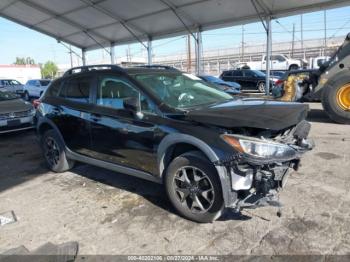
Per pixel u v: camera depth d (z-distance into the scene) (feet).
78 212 13.02
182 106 12.91
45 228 11.90
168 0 50.88
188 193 11.65
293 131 11.60
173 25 62.80
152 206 13.20
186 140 11.21
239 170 10.32
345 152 19.34
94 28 70.13
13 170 19.12
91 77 15.62
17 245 10.84
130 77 13.62
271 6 48.96
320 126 28.35
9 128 28.07
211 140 10.66
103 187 15.53
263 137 10.48
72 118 16.14
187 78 15.62
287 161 10.97
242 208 11.22
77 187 15.71
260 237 10.54
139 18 60.34
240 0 47.98
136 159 13.35
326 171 16.10
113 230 11.53
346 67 28.81
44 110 18.08
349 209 12.03
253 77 73.72
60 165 17.75
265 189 10.46
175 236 10.91
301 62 104.06
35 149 24.38
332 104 29.04
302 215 11.75
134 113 13.01
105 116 14.34
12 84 86.94
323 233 10.55
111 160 14.67
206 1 49.62
